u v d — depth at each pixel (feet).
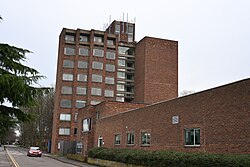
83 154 153.48
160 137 89.10
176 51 261.65
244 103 59.06
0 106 39.83
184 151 76.02
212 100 68.44
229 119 62.54
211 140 67.41
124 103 141.49
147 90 249.34
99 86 273.54
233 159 51.80
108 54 282.56
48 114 304.71
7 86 35.09
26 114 41.60
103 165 105.91
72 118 262.06
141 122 101.76
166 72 255.91
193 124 74.49
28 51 41.14
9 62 38.96
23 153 198.90
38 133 311.27
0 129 40.45
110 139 126.72
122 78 288.10
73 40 278.26
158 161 72.69
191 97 76.43
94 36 284.20
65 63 270.67
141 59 266.77
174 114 83.20
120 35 310.24
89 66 274.16
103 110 141.59
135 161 83.35
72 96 266.57
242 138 58.59
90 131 150.51
